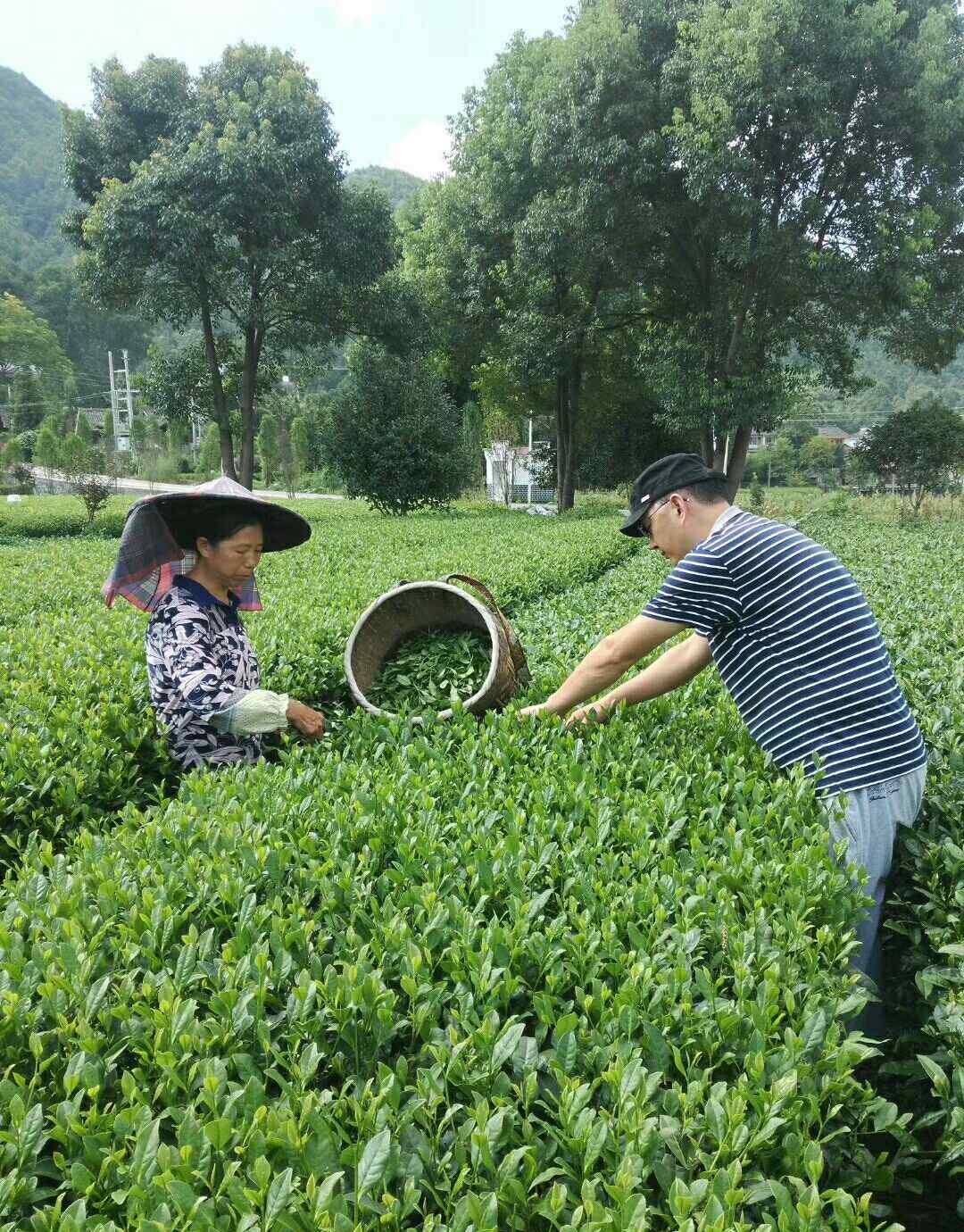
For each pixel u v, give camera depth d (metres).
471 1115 1.53
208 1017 1.81
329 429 29.62
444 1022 1.86
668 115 21.81
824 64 19.95
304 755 3.43
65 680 4.62
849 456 33.28
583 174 22.73
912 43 20.08
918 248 20.72
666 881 2.24
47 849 2.54
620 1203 1.32
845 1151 1.78
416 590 4.33
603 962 1.99
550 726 3.42
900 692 2.90
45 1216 1.33
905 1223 2.30
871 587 8.48
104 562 13.02
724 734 3.55
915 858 2.86
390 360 29.67
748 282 22.94
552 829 2.60
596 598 8.15
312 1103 1.51
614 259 24.69
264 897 2.33
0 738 3.77
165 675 3.54
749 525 2.89
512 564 10.22
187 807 2.75
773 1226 1.32
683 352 24.39
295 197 24.55
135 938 2.06
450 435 29.69
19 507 29.52
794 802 2.74
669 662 3.34
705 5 20.98
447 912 2.09
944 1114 1.96
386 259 27.41
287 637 5.54
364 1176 1.37
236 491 3.49
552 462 44.25
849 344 26.44
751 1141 1.51
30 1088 1.61
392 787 2.81
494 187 27.33
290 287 27.09
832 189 22.73
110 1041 1.78
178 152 24.03
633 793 2.85
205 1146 1.43
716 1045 1.72
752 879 2.32
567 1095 1.53
